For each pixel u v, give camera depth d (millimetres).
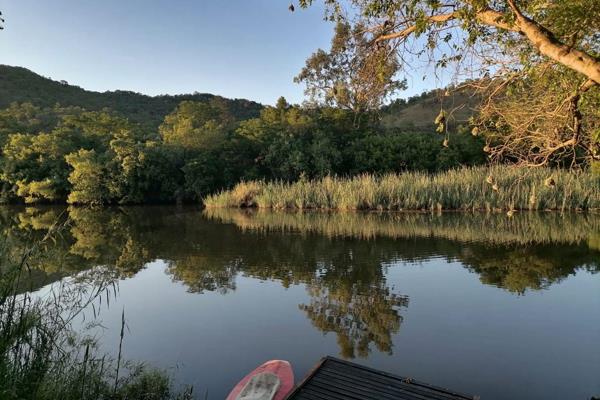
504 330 8984
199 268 14750
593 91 5613
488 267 14117
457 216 26109
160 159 40969
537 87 6508
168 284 12852
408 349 8203
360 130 44375
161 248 18250
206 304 11031
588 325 9141
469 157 38969
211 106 66688
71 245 19000
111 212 34000
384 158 39844
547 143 6336
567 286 11867
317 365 6949
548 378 7020
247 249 17766
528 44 5902
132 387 6496
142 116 98000
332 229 22422
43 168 42500
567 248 16609
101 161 41094
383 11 5793
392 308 10500
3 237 6305
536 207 27047
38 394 5004
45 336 5812
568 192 26969
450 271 13742
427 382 6980
